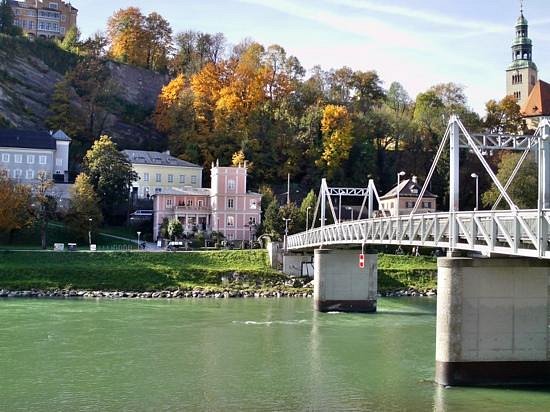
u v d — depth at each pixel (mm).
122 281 80125
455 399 33031
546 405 32031
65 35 192250
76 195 99750
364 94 163625
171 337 49438
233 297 77375
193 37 183625
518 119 144875
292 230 105688
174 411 31109
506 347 35656
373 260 67000
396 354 43906
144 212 117938
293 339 49281
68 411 31078
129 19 180375
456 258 35562
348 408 31594
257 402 32562
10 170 119688
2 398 33156
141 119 160000
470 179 128250
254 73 145125
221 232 111188
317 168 134625
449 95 159875
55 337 48688
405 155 140375
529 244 30578
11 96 149875
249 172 132500
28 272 79562
